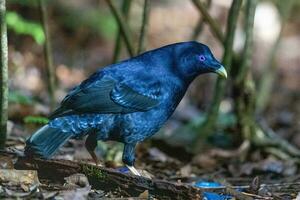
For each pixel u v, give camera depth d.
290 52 24.50
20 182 8.77
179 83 10.07
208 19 13.21
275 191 10.38
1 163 9.04
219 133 14.86
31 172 8.86
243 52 13.66
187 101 19.48
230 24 12.54
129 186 8.91
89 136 9.67
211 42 23.41
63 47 21.67
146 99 9.71
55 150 9.00
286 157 13.76
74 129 9.24
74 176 8.91
